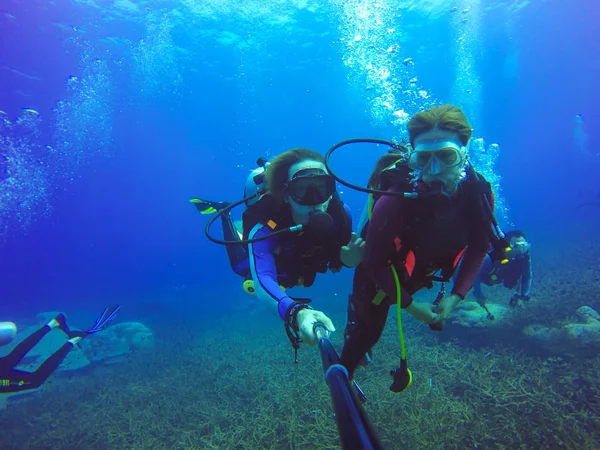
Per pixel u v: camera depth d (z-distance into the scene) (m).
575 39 33.19
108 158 49.69
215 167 76.38
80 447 5.87
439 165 1.64
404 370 1.78
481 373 5.71
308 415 5.45
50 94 26.91
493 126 74.94
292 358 7.58
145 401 7.12
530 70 40.19
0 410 7.68
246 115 43.81
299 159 2.07
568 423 4.46
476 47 30.47
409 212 1.76
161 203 96.31
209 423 5.79
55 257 68.31
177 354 9.69
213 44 26.64
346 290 15.90
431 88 38.97
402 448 4.45
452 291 2.00
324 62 30.44
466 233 1.85
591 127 81.12
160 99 33.81
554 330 6.27
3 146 29.05
